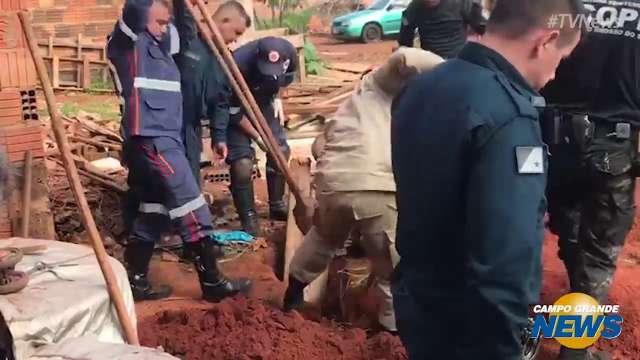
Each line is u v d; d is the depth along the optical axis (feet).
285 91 33.40
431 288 8.23
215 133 19.70
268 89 20.33
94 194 21.62
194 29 18.21
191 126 18.78
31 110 15.79
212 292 16.80
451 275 8.09
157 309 16.51
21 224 15.58
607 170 13.26
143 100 15.48
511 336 7.69
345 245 17.47
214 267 16.67
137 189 16.53
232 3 19.51
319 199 14.47
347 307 16.06
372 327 15.48
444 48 25.59
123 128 15.81
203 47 18.49
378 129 14.07
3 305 9.46
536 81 8.20
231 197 23.58
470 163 7.65
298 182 19.60
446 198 7.86
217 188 24.23
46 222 16.12
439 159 7.80
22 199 15.57
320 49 73.72
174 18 17.97
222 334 14.30
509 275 7.43
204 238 16.30
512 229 7.38
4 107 15.39
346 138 14.15
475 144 7.57
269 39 20.08
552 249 19.76
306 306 16.31
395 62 13.85
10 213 15.66
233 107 19.94
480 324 7.77
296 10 94.43
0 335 9.38
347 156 14.06
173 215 16.03
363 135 14.01
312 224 15.97
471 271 7.62
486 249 7.47
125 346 9.02
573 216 14.42
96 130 27.81
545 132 13.70
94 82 45.14
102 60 45.03
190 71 18.33
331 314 16.29
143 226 16.61
